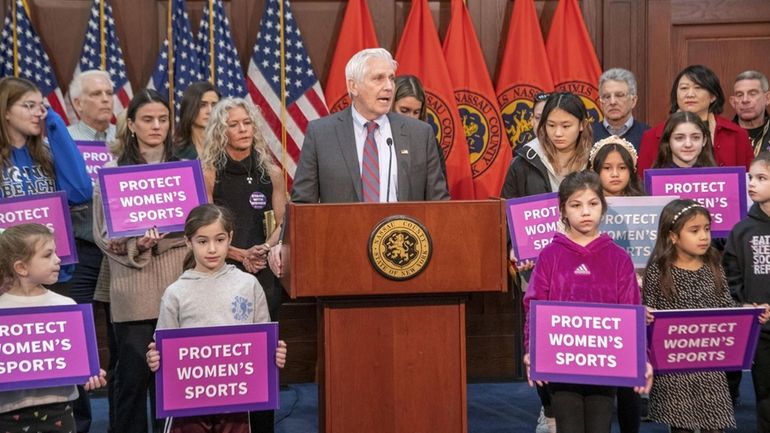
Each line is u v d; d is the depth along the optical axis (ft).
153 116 14.30
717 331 12.78
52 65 19.72
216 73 19.48
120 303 13.83
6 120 14.51
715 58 21.38
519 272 15.30
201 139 16.07
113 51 19.36
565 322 11.64
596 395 12.12
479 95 20.02
